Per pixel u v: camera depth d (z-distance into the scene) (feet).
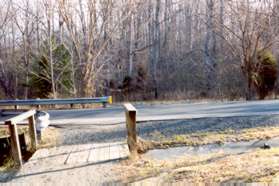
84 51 64.39
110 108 40.86
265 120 28.37
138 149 22.49
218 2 80.33
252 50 64.28
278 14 54.24
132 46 90.43
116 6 63.21
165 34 100.48
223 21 73.36
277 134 24.07
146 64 91.86
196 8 103.40
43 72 70.28
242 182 13.53
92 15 60.29
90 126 29.81
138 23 92.38
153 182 14.97
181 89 87.61
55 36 71.20
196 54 95.61
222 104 40.27
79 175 16.99
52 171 17.99
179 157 20.21
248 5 63.77
